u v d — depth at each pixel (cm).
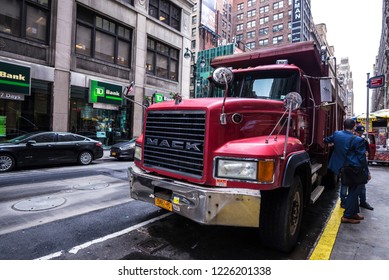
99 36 1609
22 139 962
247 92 479
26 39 1249
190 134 330
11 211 487
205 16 5828
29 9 1280
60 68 1365
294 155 330
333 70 621
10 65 1168
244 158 293
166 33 2058
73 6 1430
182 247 357
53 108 1336
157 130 381
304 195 401
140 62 1831
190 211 304
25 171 912
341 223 460
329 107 646
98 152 1161
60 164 1100
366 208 552
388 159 1385
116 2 1659
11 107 1218
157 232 404
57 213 481
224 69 316
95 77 1548
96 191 644
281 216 330
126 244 362
